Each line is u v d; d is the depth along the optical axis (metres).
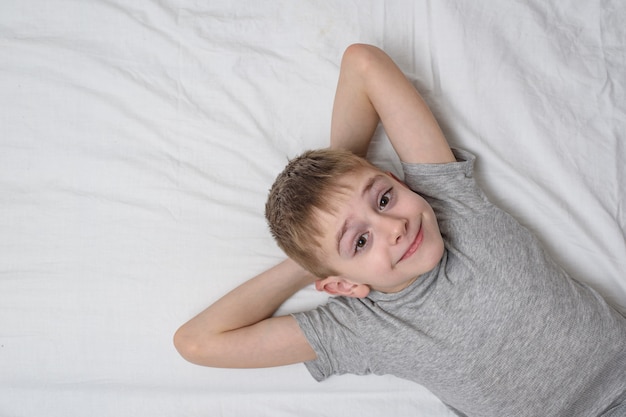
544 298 0.99
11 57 1.15
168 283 1.12
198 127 1.14
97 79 1.15
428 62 1.13
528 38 1.14
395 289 1.01
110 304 1.12
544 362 0.99
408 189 0.97
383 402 1.12
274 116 1.14
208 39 1.15
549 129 1.12
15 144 1.14
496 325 0.98
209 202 1.13
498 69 1.12
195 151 1.14
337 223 0.92
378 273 0.93
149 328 1.11
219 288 1.12
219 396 1.12
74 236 1.13
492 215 1.03
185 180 1.13
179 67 1.15
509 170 1.11
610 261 1.09
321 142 1.14
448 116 1.12
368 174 0.95
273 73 1.15
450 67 1.12
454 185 1.03
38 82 1.14
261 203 1.13
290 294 1.11
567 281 1.02
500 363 0.99
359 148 1.11
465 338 0.99
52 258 1.12
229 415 1.12
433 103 1.12
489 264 0.99
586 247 1.10
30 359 1.11
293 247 0.98
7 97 1.14
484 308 0.98
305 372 1.12
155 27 1.16
